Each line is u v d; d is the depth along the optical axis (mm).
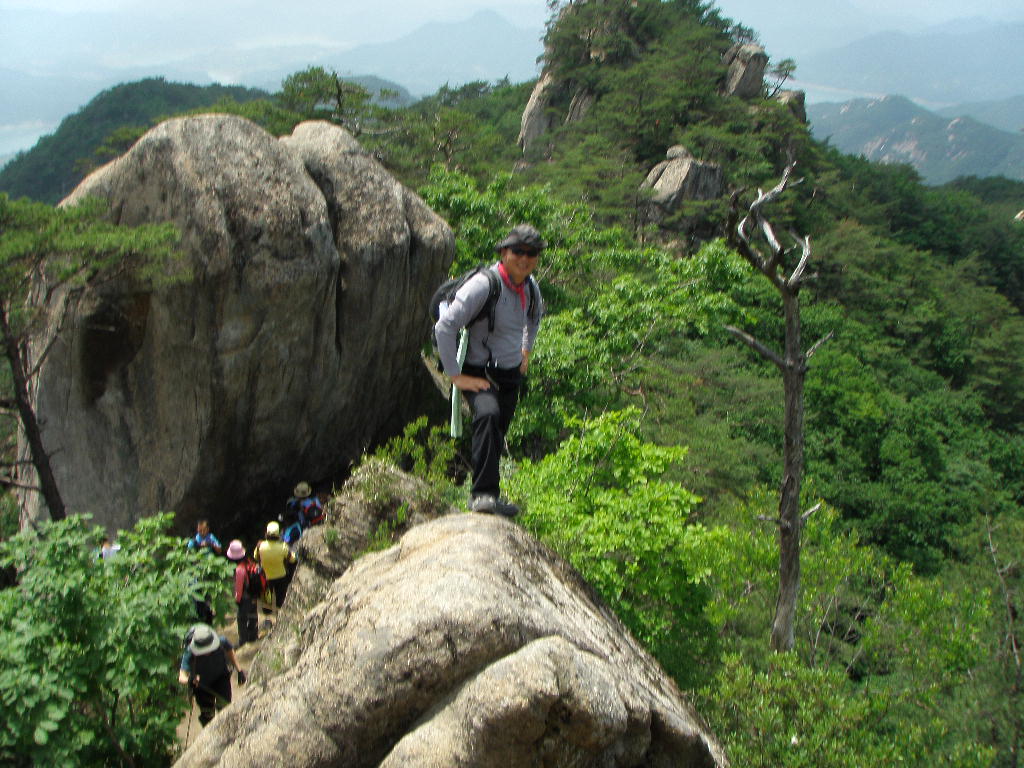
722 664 8992
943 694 11477
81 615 5512
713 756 3809
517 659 3092
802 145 67312
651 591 8102
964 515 28141
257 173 12008
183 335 11797
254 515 13617
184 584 5957
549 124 74312
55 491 12445
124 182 12258
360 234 13203
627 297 19516
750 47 71125
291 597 7176
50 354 12586
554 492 8508
